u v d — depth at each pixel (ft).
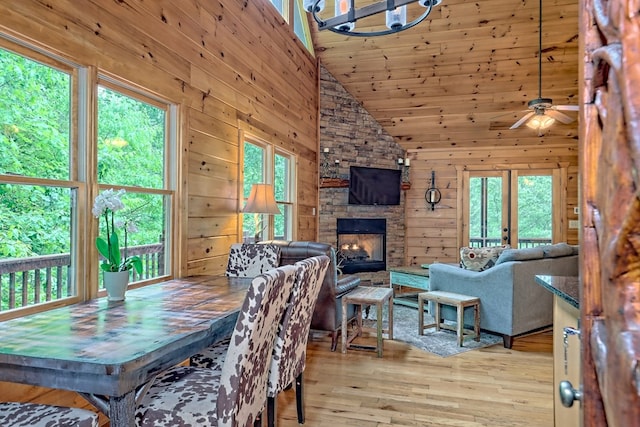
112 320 5.74
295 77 18.60
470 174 23.56
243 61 13.87
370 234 22.72
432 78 20.16
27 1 6.54
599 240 1.71
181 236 10.56
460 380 9.80
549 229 22.63
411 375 10.09
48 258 7.11
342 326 11.76
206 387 5.51
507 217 23.08
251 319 4.94
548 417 8.00
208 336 5.75
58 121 7.32
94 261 7.84
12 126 6.54
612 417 1.52
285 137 17.52
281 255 11.20
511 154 22.98
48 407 4.80
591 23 1.90
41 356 4.26
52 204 7.20
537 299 12.84
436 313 13.75
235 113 13.33
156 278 9.91
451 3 16.92
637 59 1.41
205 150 11.68
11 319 6.28
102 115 8.41
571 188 22.18
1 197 6.38
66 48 7.23
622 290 1.48
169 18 10.08
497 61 18.75
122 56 8.55
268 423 6.59
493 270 12.69
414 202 24.03
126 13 8.67
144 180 9.68
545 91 19.66
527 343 12.72
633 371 1.35
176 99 10.34
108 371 4.07
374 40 19.08
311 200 20.67
